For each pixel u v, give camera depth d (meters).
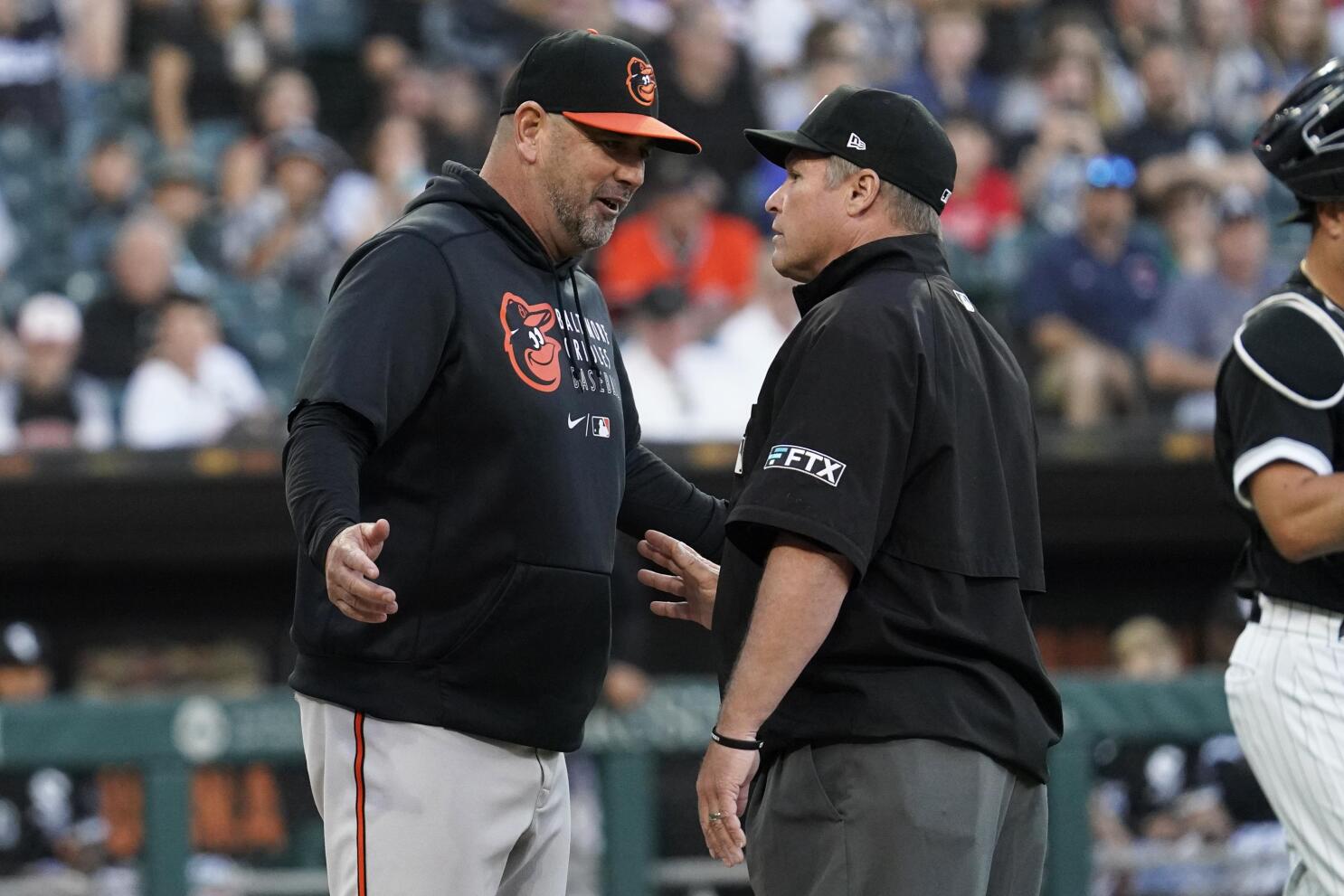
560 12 33.00
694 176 30.09
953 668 10.05
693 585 11.94
